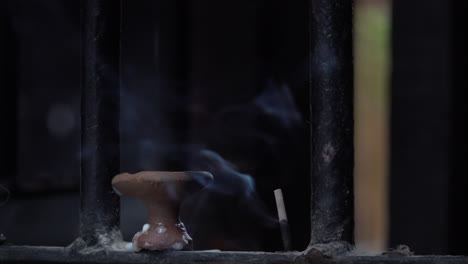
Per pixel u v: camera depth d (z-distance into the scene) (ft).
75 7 16.99
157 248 5.90
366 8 27.73
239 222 18.35
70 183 16.34
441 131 22.99
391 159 24.22
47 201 15.58
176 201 6.09
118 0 6.31
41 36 16.44
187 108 18.54
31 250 6.18
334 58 5.80
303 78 19.07
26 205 15.21
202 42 19.03
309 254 5.57
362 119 27.86
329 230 5.74
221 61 19.33
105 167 6.18
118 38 6.31
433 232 23.09
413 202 23.58
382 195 27.45
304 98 19.01
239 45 19.42
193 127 18.65
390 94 24.31
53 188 15.88
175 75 18.31
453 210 22.70
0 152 15.53
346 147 5.79
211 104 18.90
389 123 24.31
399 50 24.09
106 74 6.20
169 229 6.03
